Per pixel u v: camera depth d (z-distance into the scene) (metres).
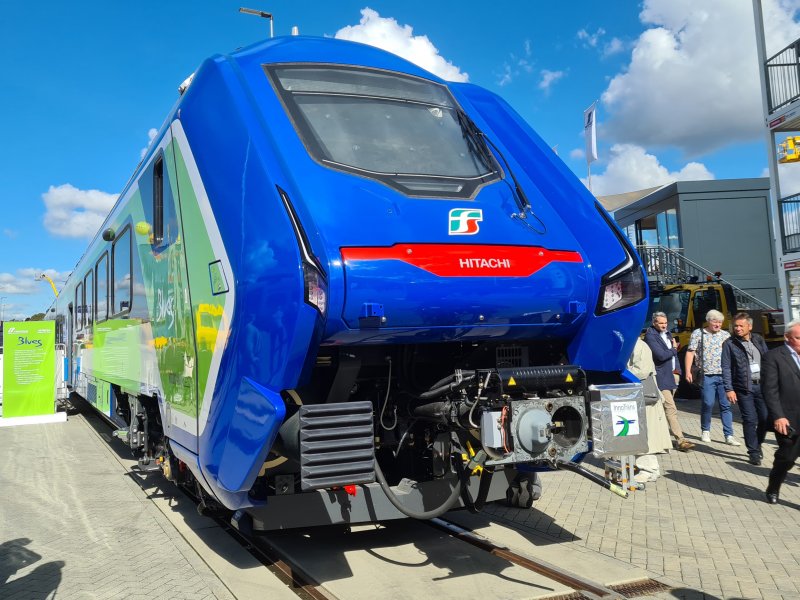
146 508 6.33
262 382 3.53
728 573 4.33
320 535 5.17
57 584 4.34
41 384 14.59
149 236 5.81
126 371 7.11
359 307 3.47
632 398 3.86
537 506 5.98
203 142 4.27
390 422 4.39
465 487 4.23
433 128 4.54
